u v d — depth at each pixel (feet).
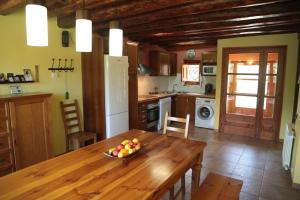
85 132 13.33
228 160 12.33
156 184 4.84
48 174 5.24
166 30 14.12
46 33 3.84
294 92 15.01
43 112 9.96
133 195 4.40
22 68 10.48
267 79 15.89
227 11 10.36
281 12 9.59
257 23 11.68
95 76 13.23
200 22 11.27
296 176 9.40
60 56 12.26
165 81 23.34
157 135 8.57
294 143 10.68
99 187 4.68
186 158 6.33
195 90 22.11
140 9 9.09
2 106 8.43
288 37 14.84
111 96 13.10
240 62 16.63
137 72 15.89
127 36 16.03
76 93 13.42
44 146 10.11
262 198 8.70
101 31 13.41
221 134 17.46
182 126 19.97
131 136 8.41
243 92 16.83
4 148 8.61
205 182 6.91
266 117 16.21
